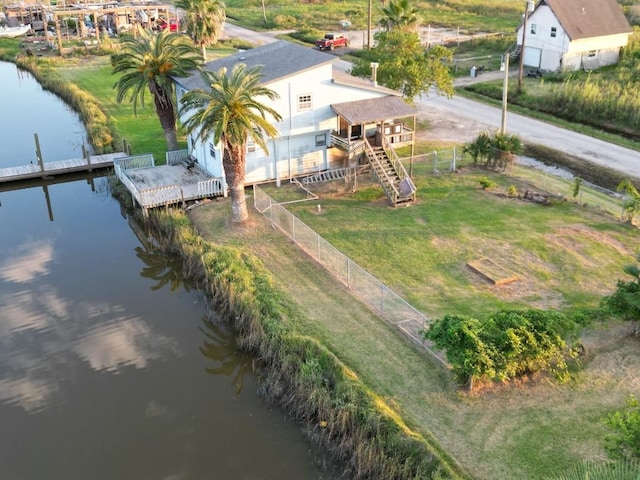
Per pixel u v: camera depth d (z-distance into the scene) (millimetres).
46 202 37812
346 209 32531
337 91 35188
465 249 28016
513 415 18266
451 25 82938
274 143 35188
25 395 21594
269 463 18344
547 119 46812
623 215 30422
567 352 20250
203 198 34375
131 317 26312
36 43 81000
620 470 11492
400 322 22734
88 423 20266
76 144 46469
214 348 23984
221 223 31625
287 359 21062
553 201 32469
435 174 36688
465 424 17984
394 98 36438
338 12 95438
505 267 26344
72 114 54094
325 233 30016
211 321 25594
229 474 17984
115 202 37719
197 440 19391
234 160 30000
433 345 21016
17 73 69438
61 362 23391
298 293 25016
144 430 19891
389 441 17281
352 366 20516
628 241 28297
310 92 34562
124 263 30828
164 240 31734
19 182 39812
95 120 48844
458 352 18703
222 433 19641
